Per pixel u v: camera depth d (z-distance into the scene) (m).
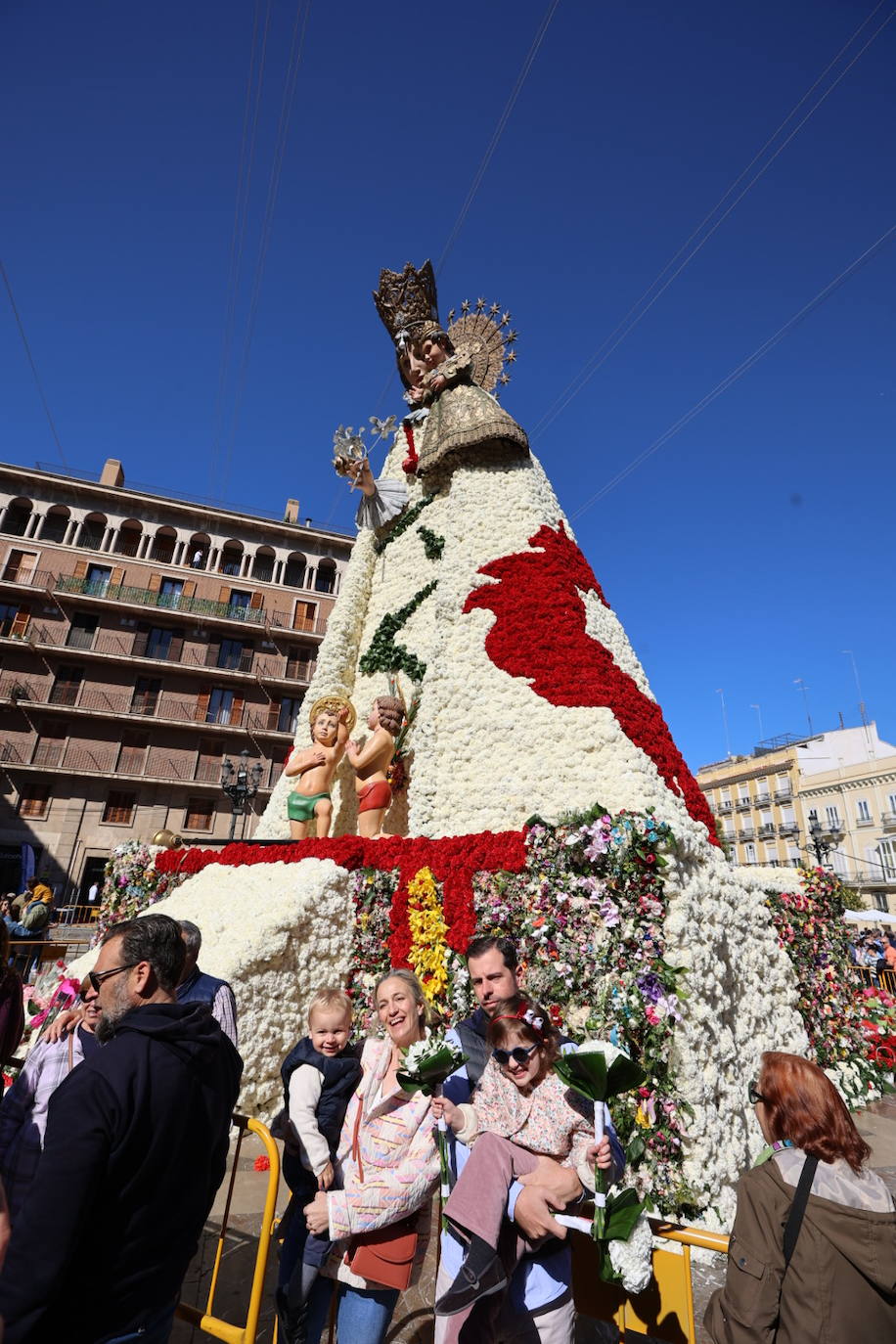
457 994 6.49
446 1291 2.46
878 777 43.31
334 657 12.49
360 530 13.98
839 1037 9.27
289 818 10.19
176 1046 2.34
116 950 2.68
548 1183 2.50
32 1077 3.04
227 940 7.16
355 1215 2.75
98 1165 2.01
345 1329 2.79
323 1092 3.19
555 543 10.52
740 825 53.25
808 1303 2.07
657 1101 5.26
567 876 6.26
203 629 35.12
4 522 34.38
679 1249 4.78
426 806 8.62
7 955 3.51
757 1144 6.14
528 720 8.68
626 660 10.07
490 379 13.90
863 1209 2.13
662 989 5.52
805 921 9.48
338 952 7.62
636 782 7.55
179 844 11.46
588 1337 3.75
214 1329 3.02
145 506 35.94
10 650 32.06
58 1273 1.86
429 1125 2.93
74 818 30.77
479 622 9.90
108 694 32.72
